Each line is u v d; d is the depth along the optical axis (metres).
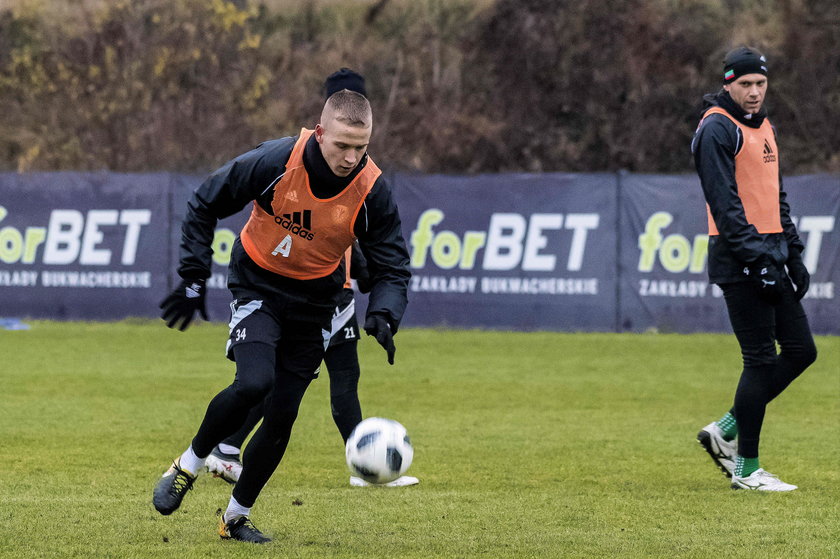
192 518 20.20
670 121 99.44
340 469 25.67
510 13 105.81
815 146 97.38
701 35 103.31
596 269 58.78
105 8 102.62
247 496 18.25
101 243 63.81
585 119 100.88
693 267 57.66
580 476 24.81
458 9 113.06
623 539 18.59
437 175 60.75
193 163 96.50
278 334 17.58
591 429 31.77
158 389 39.91
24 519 19.97
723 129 22.59
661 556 17.34
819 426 32.19
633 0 104.00
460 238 60.50
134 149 97.38
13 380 42.12
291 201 17.16
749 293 22.70
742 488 23.22
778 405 36.47
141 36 101.75
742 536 18.84
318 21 116.81
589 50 102.31
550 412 35.09
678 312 58.00
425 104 104.19
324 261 17.58
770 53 101.81
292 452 27.83
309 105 103.31
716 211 22.56
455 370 45.75
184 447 28.38
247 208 62.16
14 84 103.19
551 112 101.81
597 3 103.81
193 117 98.81
